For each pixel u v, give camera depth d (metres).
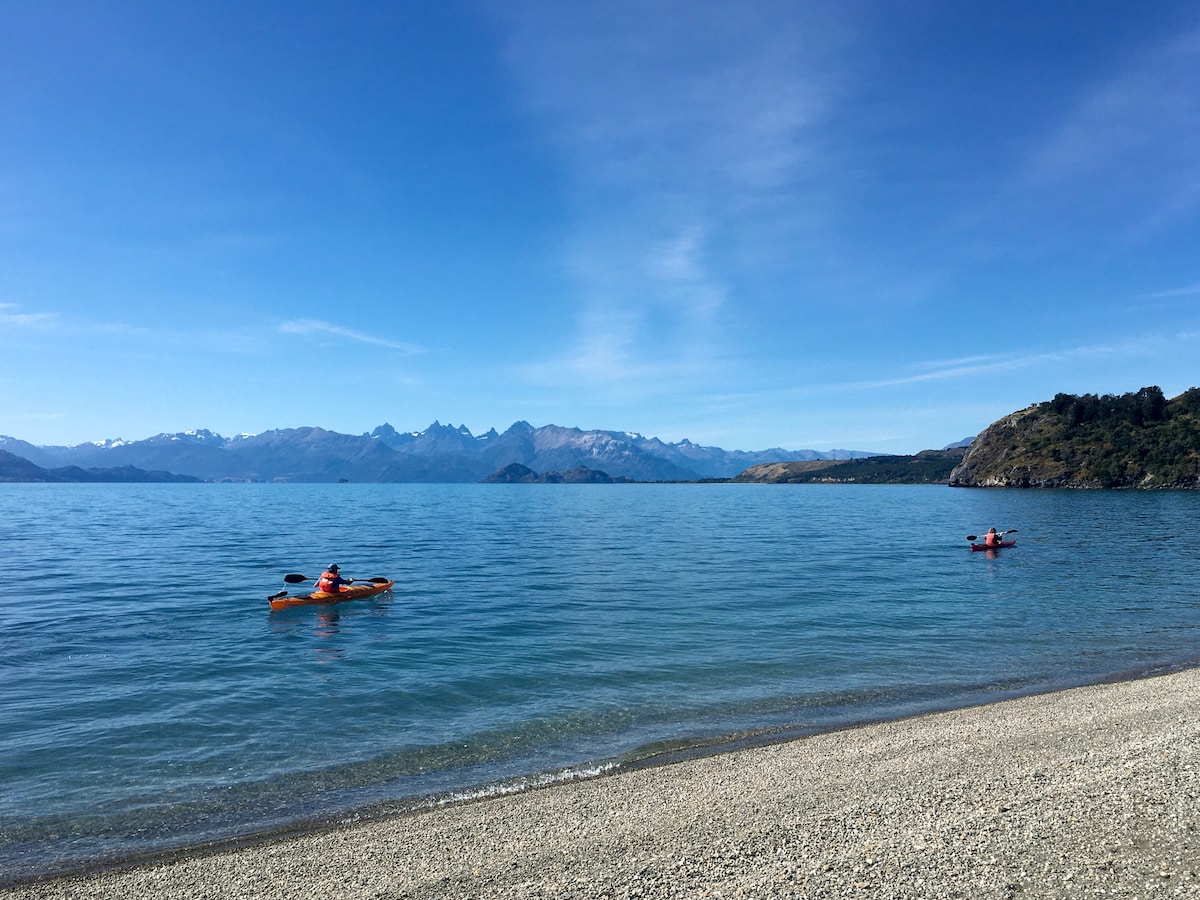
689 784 12.10
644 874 8.80
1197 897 7.69
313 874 9.23
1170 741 13.00
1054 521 79.75
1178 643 23.30
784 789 11.64
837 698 17.62
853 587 35.47
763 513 109.75
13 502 148.88
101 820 11.40
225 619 28.23
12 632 25.72
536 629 26.05
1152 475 168.50
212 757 14.12
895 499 158.75
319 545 58.69
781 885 8.32
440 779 12.91
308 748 14.59
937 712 16.38
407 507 138.62
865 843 9.36
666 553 52.56
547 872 8.99
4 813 11.69
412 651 22.86
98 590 35.00
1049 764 12.25
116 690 18.73
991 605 30.25
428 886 8.77
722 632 25.28
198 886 9.04
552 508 135.00
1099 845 9.00
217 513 109.25
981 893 7.98
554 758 13.88
